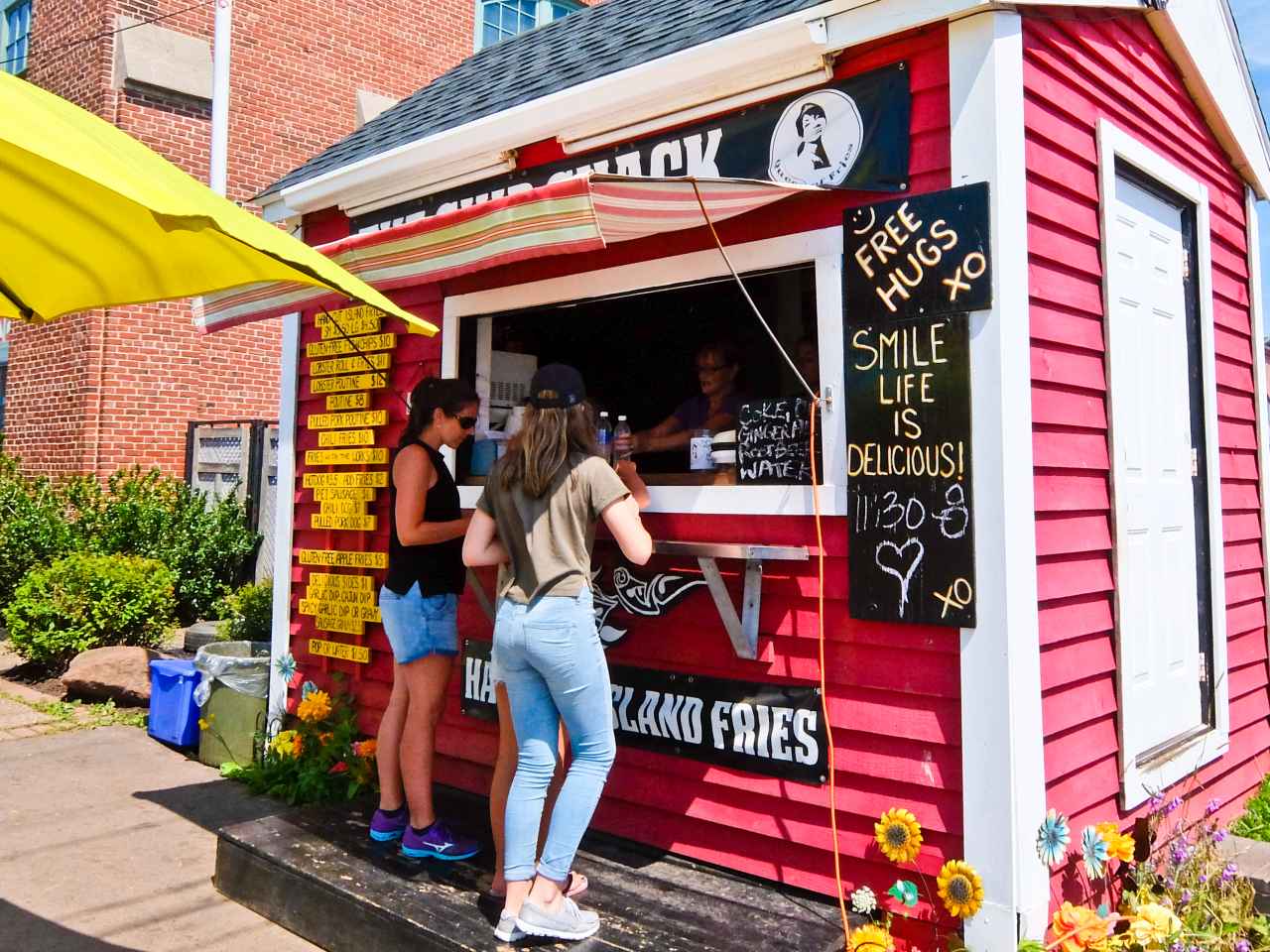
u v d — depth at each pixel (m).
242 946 3.66
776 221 3.71
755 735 3.66
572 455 3.22
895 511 3.32
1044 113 3.49
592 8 6.70
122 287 3.22
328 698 5.39
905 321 3.34
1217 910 3.46
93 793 5.33
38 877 4.25
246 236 2.14
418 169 4.98
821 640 3.50
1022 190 3.25
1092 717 3.48
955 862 3.08
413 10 13.05
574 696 3.15
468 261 3.48
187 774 5.70
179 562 9.21
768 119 3.74
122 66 10.34
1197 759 4.21
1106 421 3.69
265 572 9.77
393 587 3.88
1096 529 3.59
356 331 5.42
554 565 3.14
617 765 4.07
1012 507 3.11
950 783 3.19
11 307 3.48
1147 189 4.37
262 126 11.41
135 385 10.42
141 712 7.07
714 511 3.83
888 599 3.31
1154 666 4.07
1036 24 3.46
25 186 2.69
